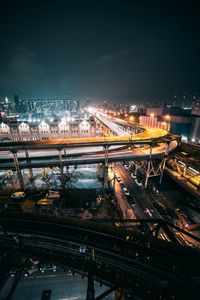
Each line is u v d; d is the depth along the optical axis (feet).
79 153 213.46
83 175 239.71
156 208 168.76
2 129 377.30
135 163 254.06
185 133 374.63
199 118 355.36
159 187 215.51
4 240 84.58
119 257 69.31
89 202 168.76
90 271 67.67
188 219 151.02
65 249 76.59
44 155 208.95
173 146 257.34
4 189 198.90
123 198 184.14
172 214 161.48
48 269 107.86
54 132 392.27
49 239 80.84
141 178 237.45
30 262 107.65
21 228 87.40
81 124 398.62
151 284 61.36
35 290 100.42
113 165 239.09
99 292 99.14
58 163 196.44
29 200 177.06
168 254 68.33
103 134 447.42
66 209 159.12
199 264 65.05
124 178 233.76
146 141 205.57
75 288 102.17
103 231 83.25
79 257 74.79
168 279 60.44
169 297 58.03
